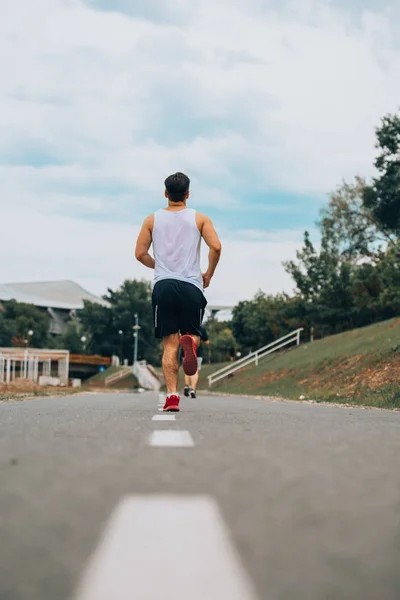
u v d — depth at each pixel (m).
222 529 2.24
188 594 1.60
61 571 1.79
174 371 9.03
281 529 2.28
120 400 16.81
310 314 63.47
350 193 69.12
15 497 2.78
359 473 3.47
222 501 2.72
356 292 61.91
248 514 2.50
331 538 2.18
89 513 2.48
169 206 9.21
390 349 28.67
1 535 2.17
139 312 150.62
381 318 61.78
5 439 4.81
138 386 105.44
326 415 9.00
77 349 145.88
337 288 62.66
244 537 2.16
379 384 24.77
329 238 68.00
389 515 2.53
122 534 2.16
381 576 1.79
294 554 1.98
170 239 8.95
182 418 7.28
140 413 8.34
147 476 3.28
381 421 7.59
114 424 6.21
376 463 3.82
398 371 25.30
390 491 3.00
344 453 4.22
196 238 8.99
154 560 1.88
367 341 37.12
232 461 3.79
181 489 2.97
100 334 151.75
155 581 1.70
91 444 4.51
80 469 3.47
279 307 69.31
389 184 59.34
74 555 1.94
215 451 4.20
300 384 35.00
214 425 6.24
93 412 8.54
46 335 140.50
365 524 2.38
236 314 92.44
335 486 3.10
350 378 28.58
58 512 2.50
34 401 14.57
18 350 68.00
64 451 4.14
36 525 2.30
